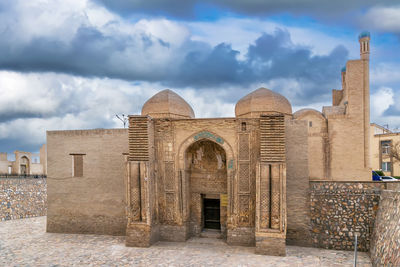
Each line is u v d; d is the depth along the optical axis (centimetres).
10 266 959
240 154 1147
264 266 930
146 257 1027
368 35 1827
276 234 1026
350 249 1088
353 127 1803
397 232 798
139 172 1165
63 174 1382
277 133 1045
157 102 1500
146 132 1161
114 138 1338
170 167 1212
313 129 1850
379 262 874
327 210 1121
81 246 1163
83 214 1355
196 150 1262
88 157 1359
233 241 1146
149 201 1151
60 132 1395
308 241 1129
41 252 1095
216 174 1242
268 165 1045
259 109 1456
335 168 1806
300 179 1147
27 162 3481
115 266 948
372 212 1075
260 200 1048
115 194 1325
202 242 1189
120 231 1313
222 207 1235
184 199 1202
